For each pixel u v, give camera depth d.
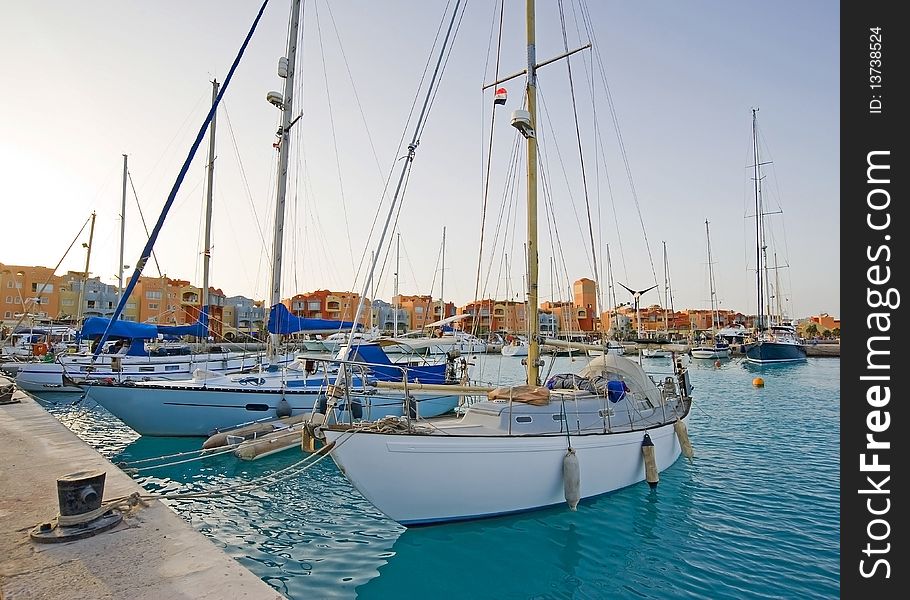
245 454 11.23
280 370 14.87
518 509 7.45
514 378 34.03
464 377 14.98
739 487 9.47
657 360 50.62
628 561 6.50
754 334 56.88
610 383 9.77
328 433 6.66
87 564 2.85
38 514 3.64
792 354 47.31
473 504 7.14
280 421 13.09
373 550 6.97
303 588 5.95
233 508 8.67
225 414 13.23
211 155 20.41
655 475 8.93
